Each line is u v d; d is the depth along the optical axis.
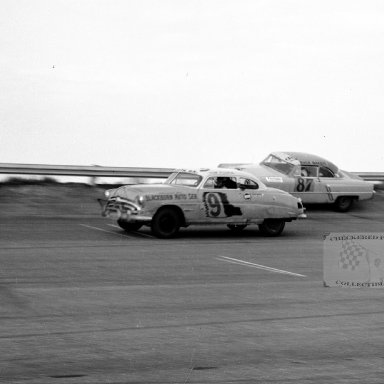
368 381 11.12
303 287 19.22
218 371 11.42
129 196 27.02
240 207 28.59
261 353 12.61
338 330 14.48
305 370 11.62
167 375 11.11
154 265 21.58
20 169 36.34
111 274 19.88
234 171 29.17
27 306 15.61
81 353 12.20
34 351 12.23
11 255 22.08
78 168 37.72
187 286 18.73
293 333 14.12
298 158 37.00
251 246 26.42
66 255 22.52
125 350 12.48
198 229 30.64
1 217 29.81
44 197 34.66
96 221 30.44
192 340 13.31
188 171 28.98
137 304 16.30
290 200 29.69
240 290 18.45
